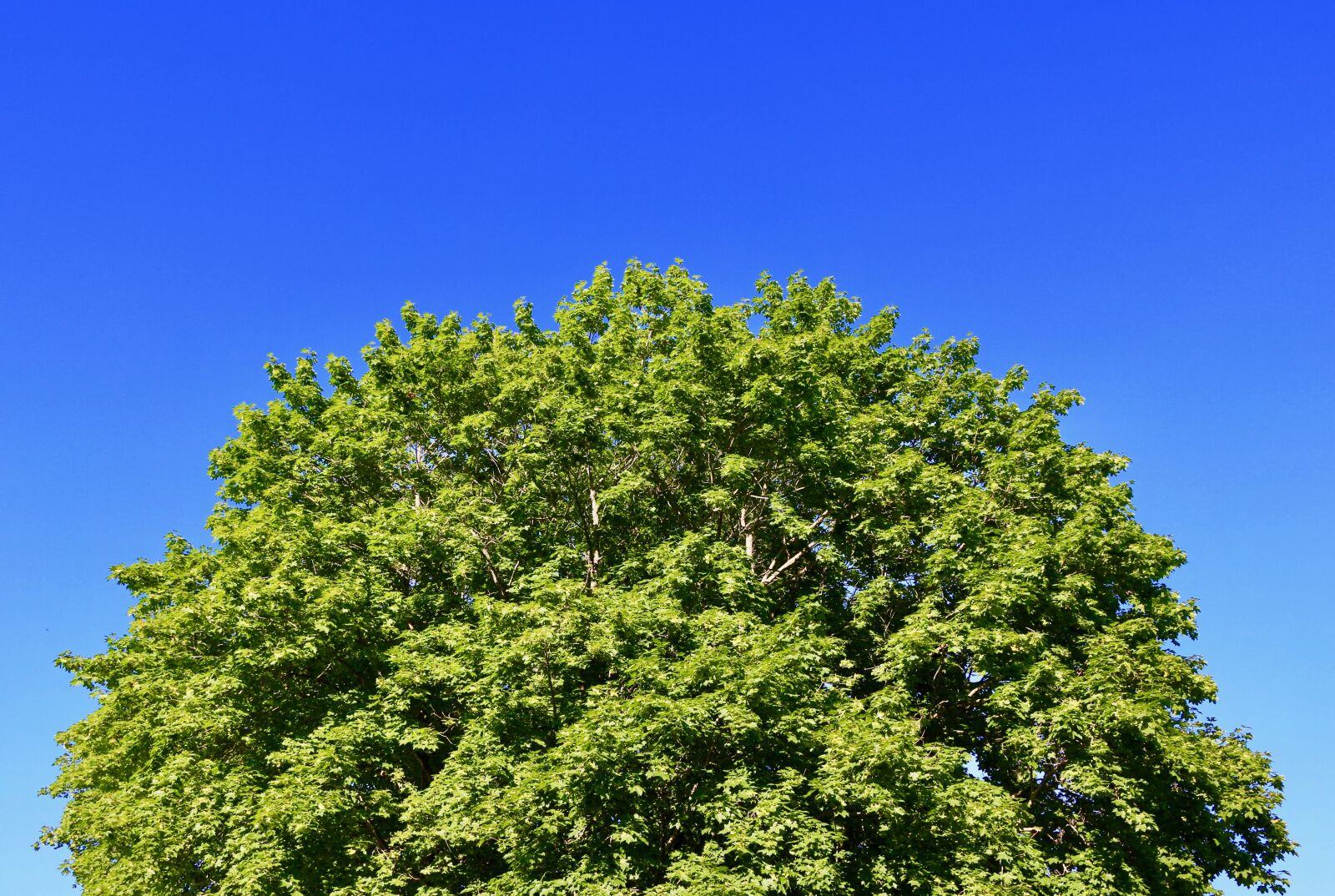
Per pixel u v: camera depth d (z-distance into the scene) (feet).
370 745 54.90
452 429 74.84
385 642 61.72
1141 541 66.33
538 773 47.52
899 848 49.75
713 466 68.80
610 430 68.44
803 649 52.37
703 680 50.06
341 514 72.59
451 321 84.74
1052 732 54.29
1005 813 50.19
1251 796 57.41
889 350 81.66
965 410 76.28
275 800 49.34
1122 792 54.13
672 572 59.72
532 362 76.18
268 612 57.21
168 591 66.69
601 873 45.44
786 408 67.31
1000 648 56.59
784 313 77.97
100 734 73.00
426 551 65.36
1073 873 52.75
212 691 55.57
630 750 46.37
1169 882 55.72
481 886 50.55
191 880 56.18
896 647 57.31
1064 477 71.46
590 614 53.52
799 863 44.98
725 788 47.47
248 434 76.74
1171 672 59.88
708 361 69.36
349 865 53.21
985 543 63.26
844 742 47.83
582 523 69.82
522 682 54.60
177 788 54.60
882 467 69.21
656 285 84.38
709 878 43.55
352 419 76.69
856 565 68.33
